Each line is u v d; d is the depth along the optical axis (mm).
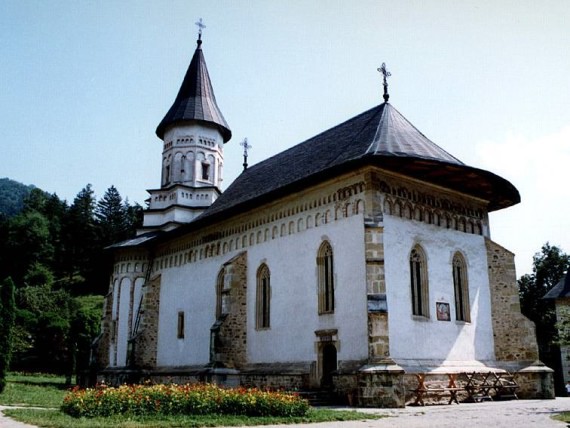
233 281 27812
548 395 24469
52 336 53469
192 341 31641
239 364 27047
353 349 21828
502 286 26719
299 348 24422
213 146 42562
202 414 15414
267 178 31844
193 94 43281
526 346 25547
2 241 88562
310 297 24422
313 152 29562
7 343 26328
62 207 110375
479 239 27078
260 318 27188
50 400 22156
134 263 38438
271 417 15344
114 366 36844
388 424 13922
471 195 27234
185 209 40281
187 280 33344
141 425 13117
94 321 52938
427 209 24938
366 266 21531
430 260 24312
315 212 25125
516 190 27031
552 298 40906
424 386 21281
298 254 25562
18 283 84188
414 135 26141
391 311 21969
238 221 29891
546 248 57281
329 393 21828
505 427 13172
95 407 15250
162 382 31891
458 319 25078
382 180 23141
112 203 109688
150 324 34969
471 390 22656
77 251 94688
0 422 13922
